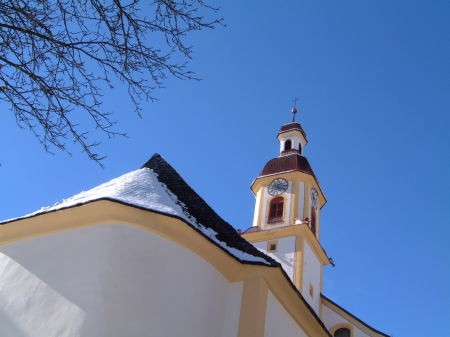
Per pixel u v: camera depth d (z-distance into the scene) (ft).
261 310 37.42
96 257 33.37
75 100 22.93
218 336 36.19
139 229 35.29
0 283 34.14
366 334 88.99
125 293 32.40
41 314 31.53
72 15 22.38
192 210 43.27
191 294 35.24
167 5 22.88
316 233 102.22
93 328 30.45
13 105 22.25
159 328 32.40
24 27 21.70
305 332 46.73
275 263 39.91
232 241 43.42
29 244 35.45
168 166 49.21
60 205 39.01
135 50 23.32
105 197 34.71
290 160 108.99
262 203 102.42
